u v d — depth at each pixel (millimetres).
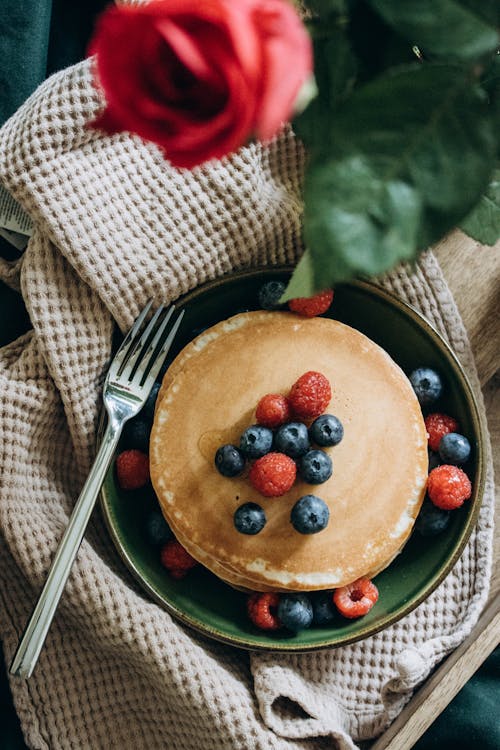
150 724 727
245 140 386
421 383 703
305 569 685
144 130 352
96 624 696
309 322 708
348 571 685
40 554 697
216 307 727
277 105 331
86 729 723
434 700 705
